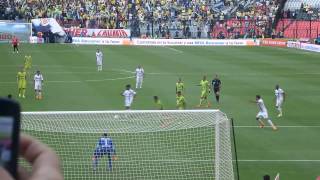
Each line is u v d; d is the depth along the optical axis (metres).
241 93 54.12
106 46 97.94
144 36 110.75
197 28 112.12
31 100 49.22
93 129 21.94
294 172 29.19
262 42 103.81
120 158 25.02
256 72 68.88
